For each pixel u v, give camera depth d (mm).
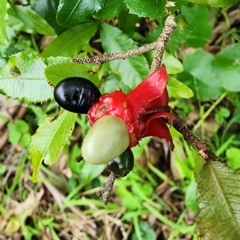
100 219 163
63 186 167
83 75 81
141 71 110
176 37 119
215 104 161
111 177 73
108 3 98
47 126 89
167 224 157
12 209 168
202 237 81
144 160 164
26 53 86
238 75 150
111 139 64
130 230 160
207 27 150
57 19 94
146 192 160
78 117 165
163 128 74
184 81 157
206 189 82
